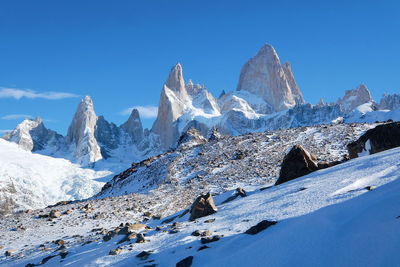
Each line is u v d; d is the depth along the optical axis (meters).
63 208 50.91
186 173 61.31
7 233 38.78
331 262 11.19
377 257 10.49
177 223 22.17
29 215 48.16
